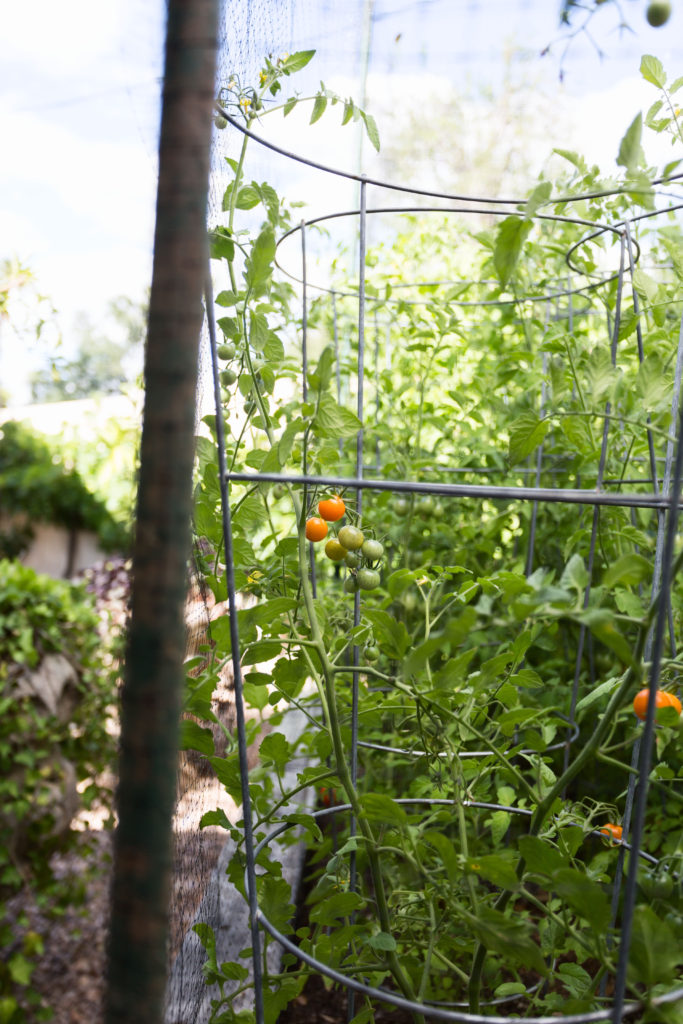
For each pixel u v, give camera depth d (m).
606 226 1.75
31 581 2.87
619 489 2.05
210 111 0.75
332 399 1.13
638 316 1.69
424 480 2.76
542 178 2.53
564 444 2.52
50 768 2.72
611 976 1.90
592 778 2.46
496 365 2.76
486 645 2.50
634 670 0.92
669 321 2.44
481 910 1.03
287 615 1.42
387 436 2.72
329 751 1.62
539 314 3.03
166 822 0.73
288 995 1.35
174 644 0.73
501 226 0.97
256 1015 1.18
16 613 2.71
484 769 1.37
